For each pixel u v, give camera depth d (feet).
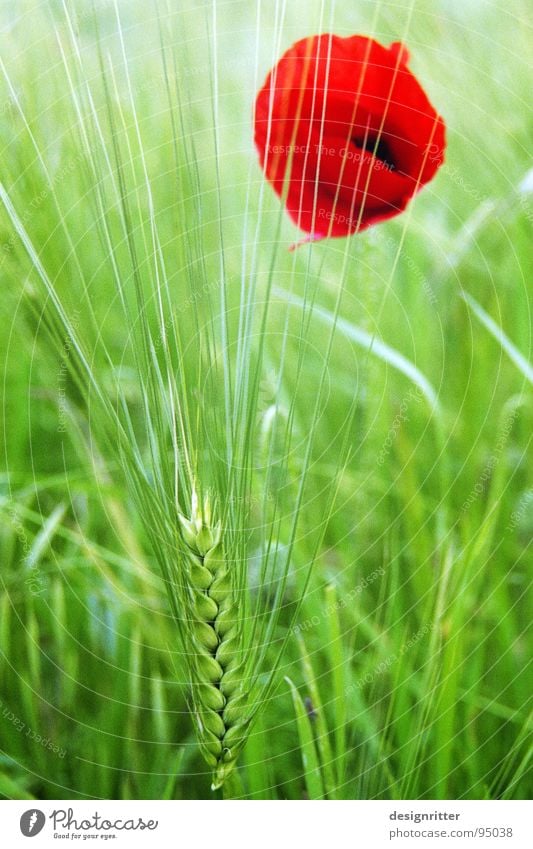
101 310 1.60
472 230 1.78
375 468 1.68
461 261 1.83
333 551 1.68
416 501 1.60
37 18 1.75
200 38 1.77
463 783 1.54
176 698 1.59
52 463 1.76
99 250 1.61
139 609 1.58
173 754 1.56
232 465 1.37
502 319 1.80
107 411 1.39
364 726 1.48
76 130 1.52
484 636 1.58
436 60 1.94
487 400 1.75
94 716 1.59
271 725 1.56
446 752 1.46
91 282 1.59
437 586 1.56
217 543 1.36
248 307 1.36
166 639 1.56
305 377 1.76
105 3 1.69
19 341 1.71
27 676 1.60
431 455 1.72
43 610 1.63
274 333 1.74
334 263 1.77
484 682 1.59
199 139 1.79
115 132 1.42
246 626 1.39
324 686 1.56
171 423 1.36
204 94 1.77
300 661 1.58
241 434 1.37
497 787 1.53
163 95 1.75
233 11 1.90
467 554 1.51
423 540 1.59
